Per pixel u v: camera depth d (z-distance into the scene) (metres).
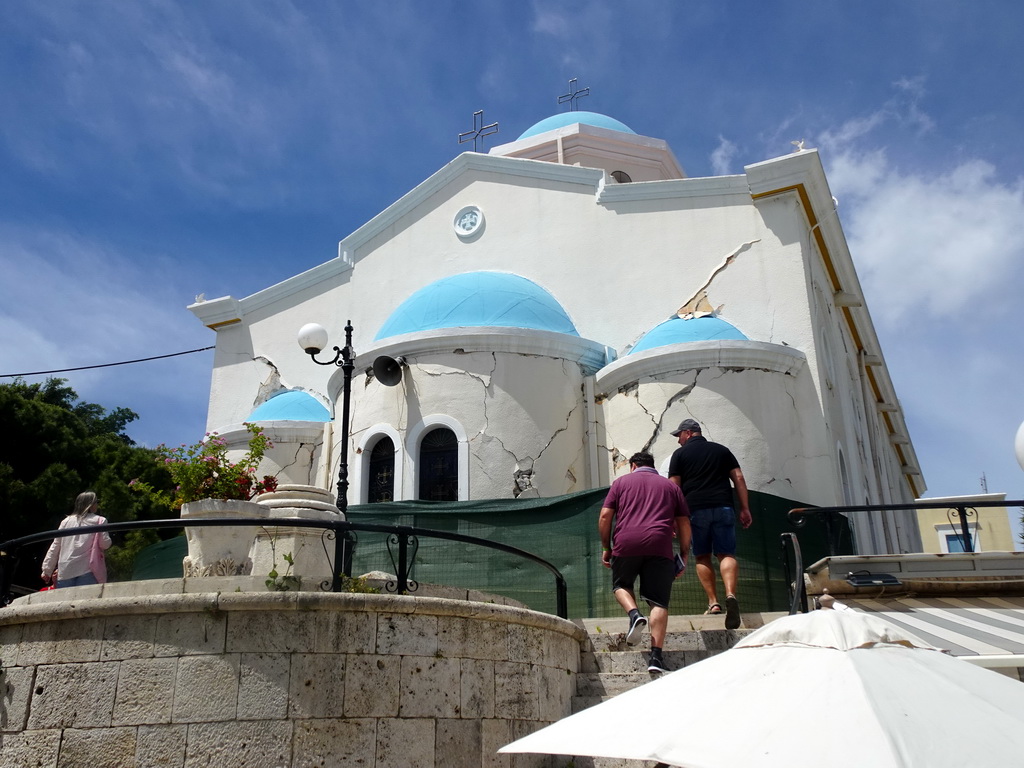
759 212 16.91
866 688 3.85
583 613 11.55
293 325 20.98
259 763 6.75
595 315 17.53
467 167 19.86
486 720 7.60
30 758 6.96
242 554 8.46
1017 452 9.31
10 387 26.42
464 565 12.23
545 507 12.17
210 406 21.17
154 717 6.89
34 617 7.30
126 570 19.16
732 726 3.86
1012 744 3.55
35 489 21.97
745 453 14.59
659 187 17.80
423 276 19.59
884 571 9.40
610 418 15.75
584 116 26.81
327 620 7.20
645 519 8.23
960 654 6.61
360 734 6.99
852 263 19.97
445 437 15.34
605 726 4.21
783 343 15.89
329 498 9.16
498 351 15.62
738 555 11.56
